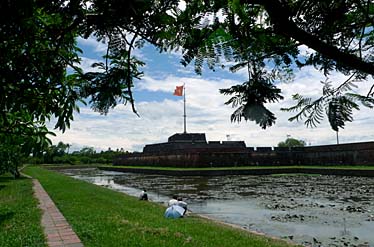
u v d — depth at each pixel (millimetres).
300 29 1388
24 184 30641
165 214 14453
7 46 1394
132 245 8273
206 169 51188
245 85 1479
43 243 8102
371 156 45906
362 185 30125
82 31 1332
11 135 2318
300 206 19891
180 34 1435
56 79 1596
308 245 11508
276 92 1479
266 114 1399
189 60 1504
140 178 51250
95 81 1426
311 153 57344
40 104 1814
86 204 17000
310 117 1566
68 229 9758
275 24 1382
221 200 24109
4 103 1586
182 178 46688
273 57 1575
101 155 121250
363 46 1569
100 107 1455
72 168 95812
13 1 1212
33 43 1438
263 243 9820
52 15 1299
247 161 59031
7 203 17281
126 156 89438
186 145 69938
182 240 9211
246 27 1460
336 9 1387
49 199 18547
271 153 59969
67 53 1637
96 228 10070
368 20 1491
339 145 51531
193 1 1369
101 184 42219
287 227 14359
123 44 1370
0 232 9656
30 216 12352
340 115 1511
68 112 1766
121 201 19656
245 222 15719
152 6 1278
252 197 25031
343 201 21188
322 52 1424
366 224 14383
